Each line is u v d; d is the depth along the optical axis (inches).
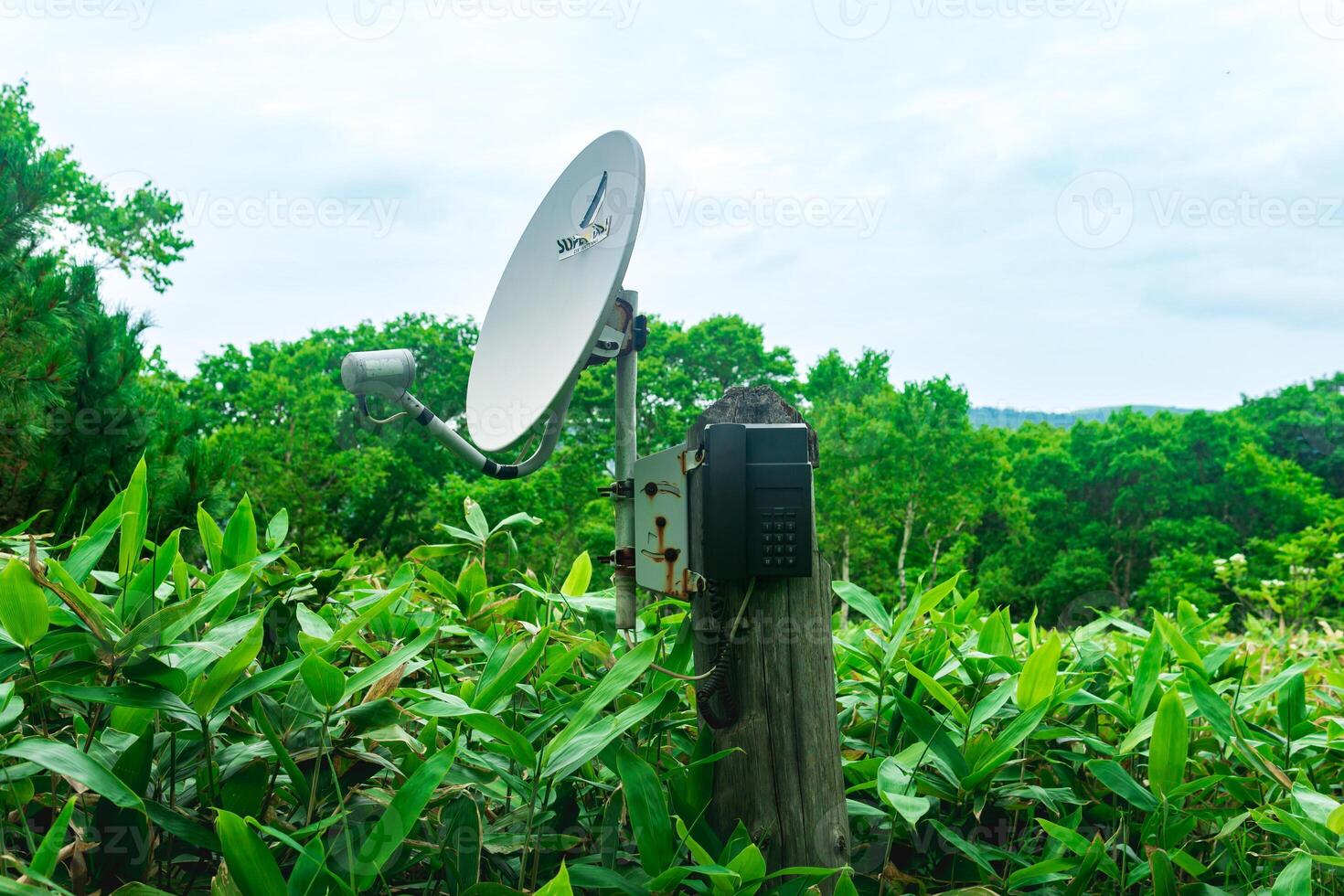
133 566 70.6
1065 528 1905.8
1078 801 85.3
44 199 275.3
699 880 63.7
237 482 227.5
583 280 84.4
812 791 70.6
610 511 1248.2
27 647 56.8
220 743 70.1
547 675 76.5
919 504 1515.7
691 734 89.4
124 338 242.1
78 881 55.9
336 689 62.9
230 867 49.7
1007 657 92.3
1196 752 92.5
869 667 98.7
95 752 62.4
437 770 54.1
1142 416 1936.5
